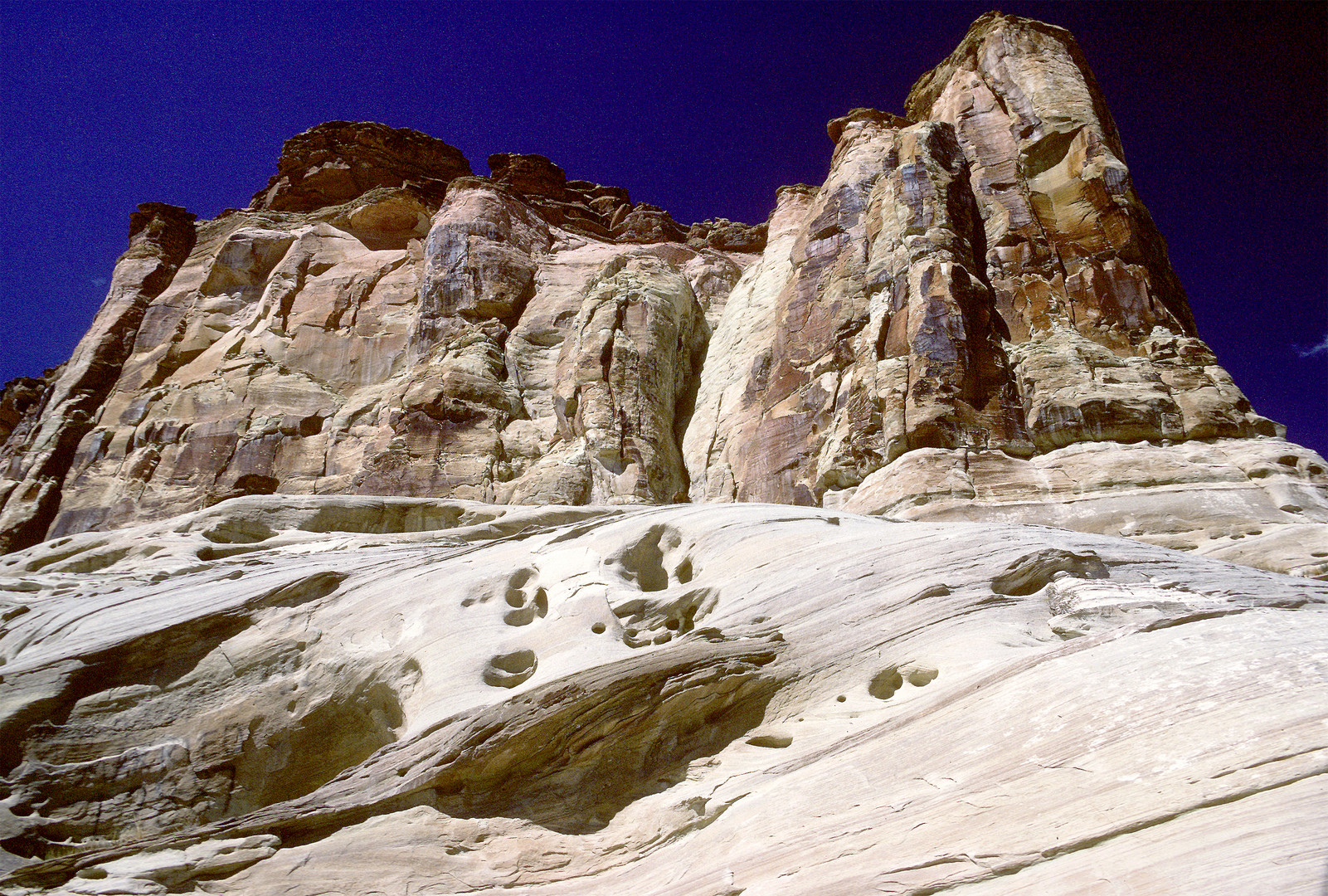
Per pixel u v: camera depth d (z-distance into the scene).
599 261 34.59
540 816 6.61
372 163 44.75
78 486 28.58
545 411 27.55
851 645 7.50
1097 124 25.12
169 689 8.74
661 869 5.77
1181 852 4.09
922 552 8.48
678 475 26.12
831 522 9.95
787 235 35.03
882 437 19.11
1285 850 3.85
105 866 6.43
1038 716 5.37
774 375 25.55
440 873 6.20
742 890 5.18
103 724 8.31
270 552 11.63
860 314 23.12
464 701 7.57
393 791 6.79
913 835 4.98
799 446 22.30
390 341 32.28
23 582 10.56
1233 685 4.91
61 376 34.84
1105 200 23.30
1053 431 18.33
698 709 7.12
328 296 34.31
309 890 6.14
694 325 33.22
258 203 45.31
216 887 6.23
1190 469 16.53
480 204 34.53
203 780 8.16
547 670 7.75
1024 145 25.66
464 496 23.78
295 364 31.75
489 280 31.53
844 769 5.84
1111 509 15.82
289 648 9.12
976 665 6.54
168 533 12.45
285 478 27.45
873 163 28.77
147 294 37.00
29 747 7.89
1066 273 22.61
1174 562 8.52
